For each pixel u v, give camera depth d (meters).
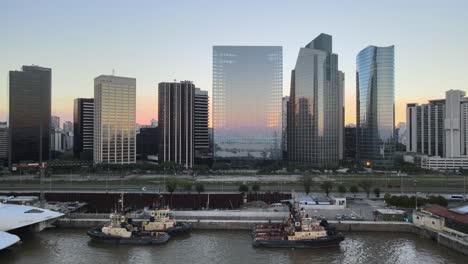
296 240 156.12
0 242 145.62
